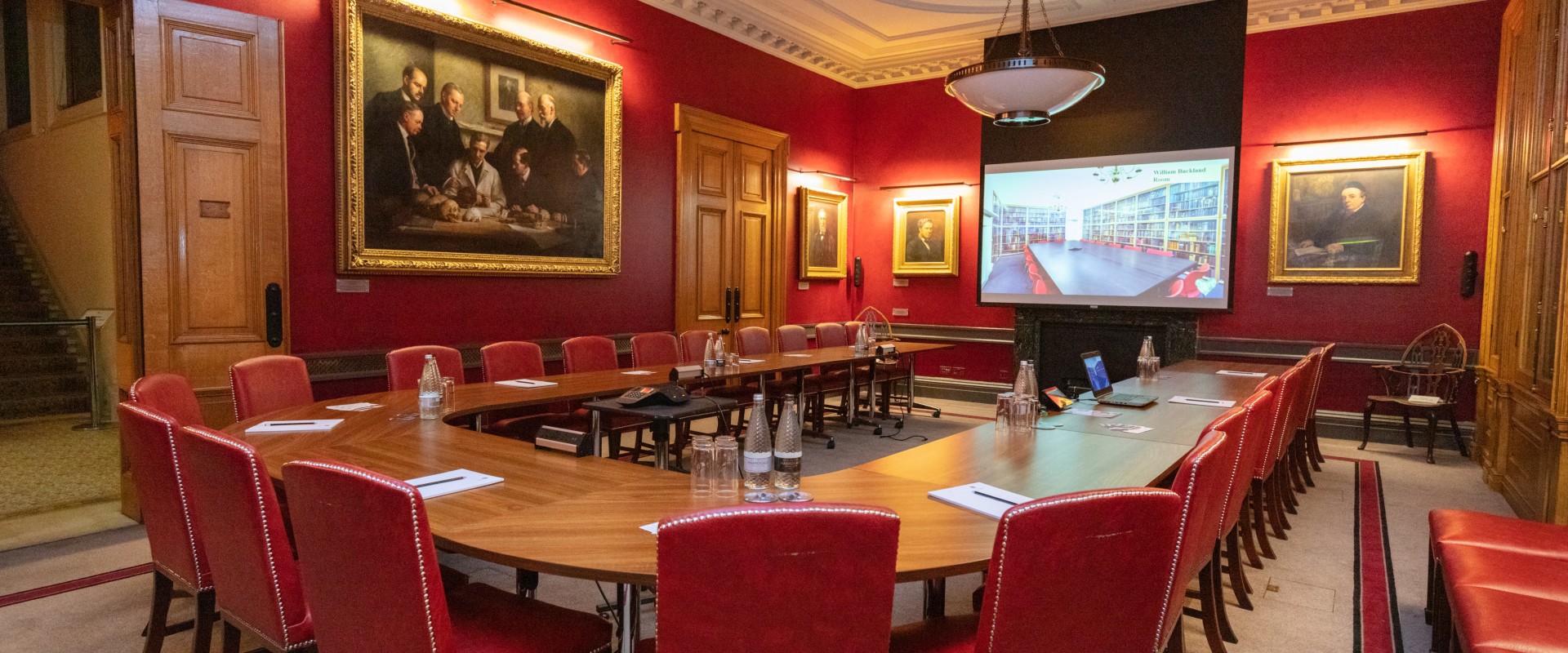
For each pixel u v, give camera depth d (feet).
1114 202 25.11
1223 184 23.21
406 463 8.84
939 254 29.94
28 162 29.07
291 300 15.84
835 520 4.66
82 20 25.79
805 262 29.07
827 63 29.30
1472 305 21.86
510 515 6.93
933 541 6.37
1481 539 9.50
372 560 5.46
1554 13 15.01
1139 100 24.35
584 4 21.04
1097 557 5.38
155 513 7.86
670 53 23.65
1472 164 21.61
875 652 4.89
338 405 12.47
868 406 26.71
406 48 17.25
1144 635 5.83
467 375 18.93
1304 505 16.63
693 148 24.32
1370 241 22.84
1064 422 12.14
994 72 14.53
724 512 4.67
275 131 14.82
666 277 24.03
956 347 30.17
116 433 23.17
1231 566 11.27
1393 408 23.11
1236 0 22.74
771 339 27.30
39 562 12.42
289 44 15.65
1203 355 25.25
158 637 8.29
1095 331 26.45
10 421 24.45
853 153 31.86
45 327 27.35
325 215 16.35
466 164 18.49
